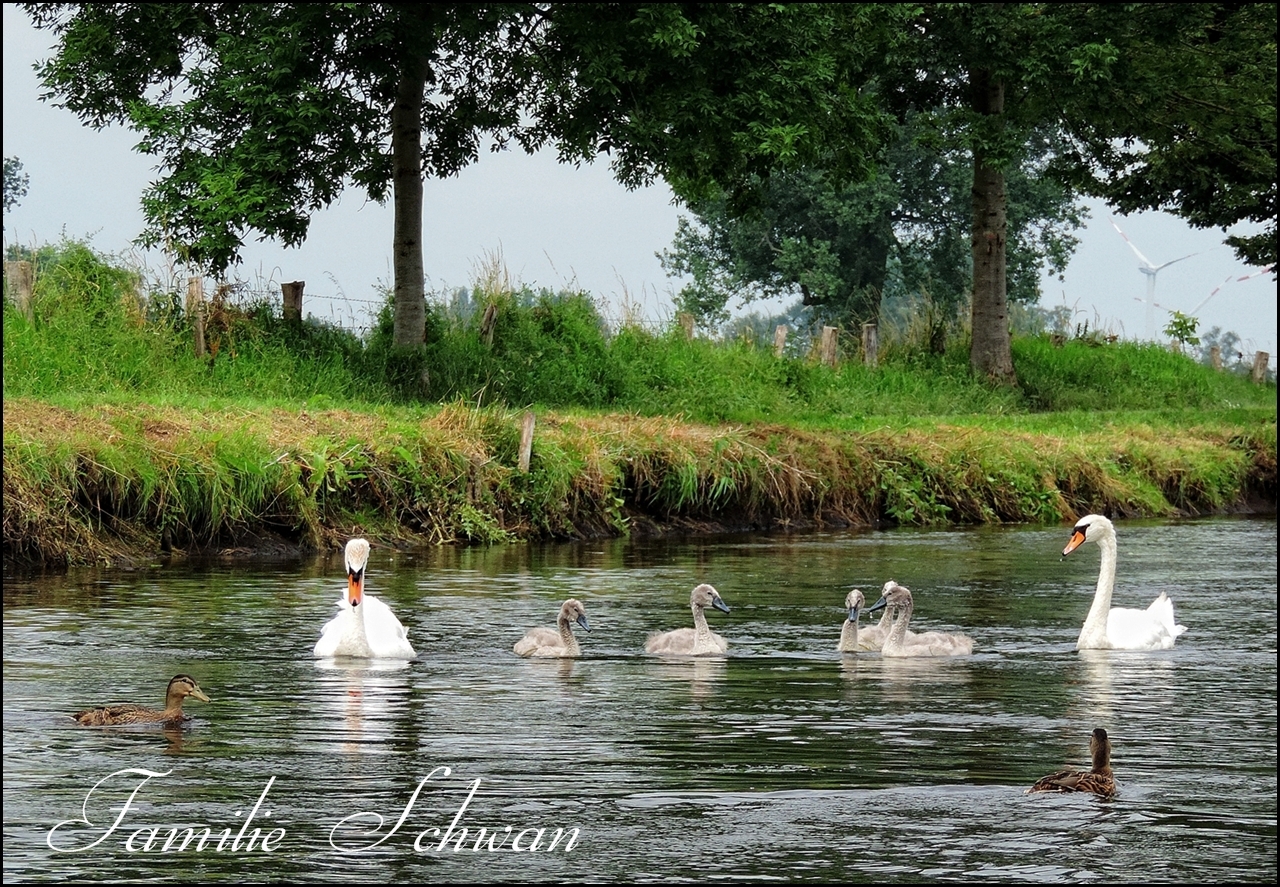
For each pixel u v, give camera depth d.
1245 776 10.06
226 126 31.83
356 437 25.30
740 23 33.16
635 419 30.19
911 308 48.16
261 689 12.73
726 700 12.53
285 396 29.12
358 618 14.31
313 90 30.39
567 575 20.94
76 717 11.49
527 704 12.26
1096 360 47.94
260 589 18.81
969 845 8.66
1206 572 22.41
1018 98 43.94
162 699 12.23
